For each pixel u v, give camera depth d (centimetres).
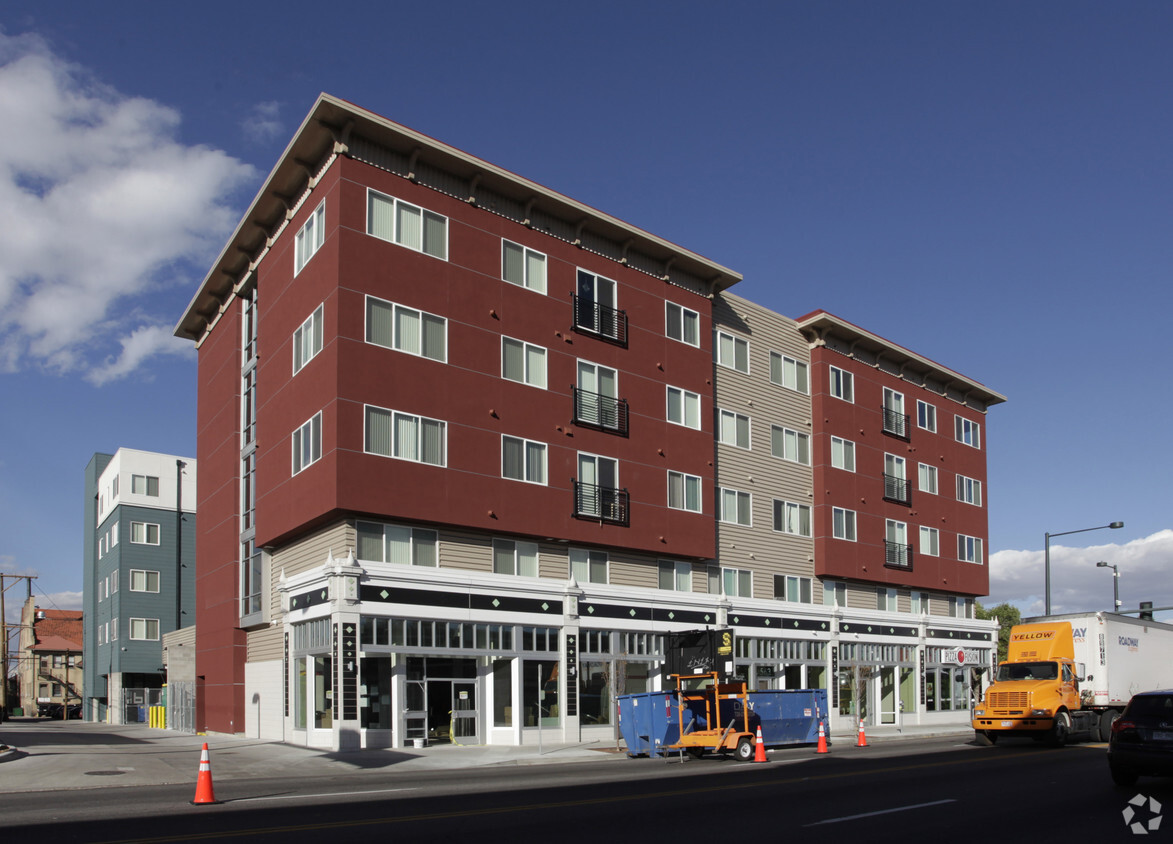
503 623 3056
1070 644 3117
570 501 3347
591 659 3300
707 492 3875
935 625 5088
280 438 3203
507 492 3159
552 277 3450
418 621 2867
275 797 1638
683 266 3941
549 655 3175
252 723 3438
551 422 3338
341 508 2750
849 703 4456
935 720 4972
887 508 4897
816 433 4597
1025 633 3178
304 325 3080
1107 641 3158
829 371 4697
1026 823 1259
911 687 4888
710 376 3991
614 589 3419
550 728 3141
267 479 3303
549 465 3306
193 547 6272
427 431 2991
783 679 4097
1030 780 1798
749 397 4297
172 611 6100
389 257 2992
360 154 2994
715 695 2444
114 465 6325
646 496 3619
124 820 1332
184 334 4500
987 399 5859
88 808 1488
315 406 2934
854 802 1468
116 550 6094
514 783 1855
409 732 2823
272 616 3312
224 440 3931
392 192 3041
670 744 2458
